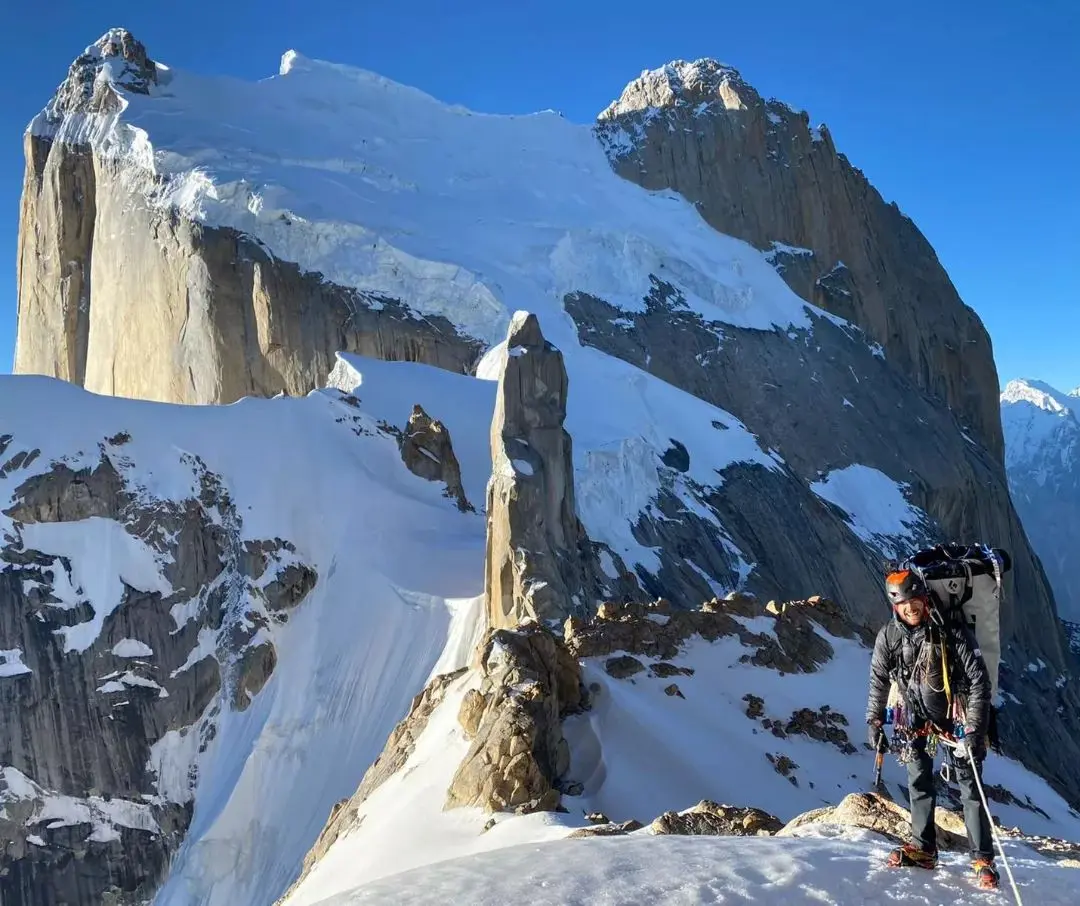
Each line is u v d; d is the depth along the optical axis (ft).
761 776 63.46
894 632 20.97
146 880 121.80
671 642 80.33
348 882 50.83
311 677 135.95
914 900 18.89
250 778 124.77
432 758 61.36
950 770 20.24
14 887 121.08
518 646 61.16
